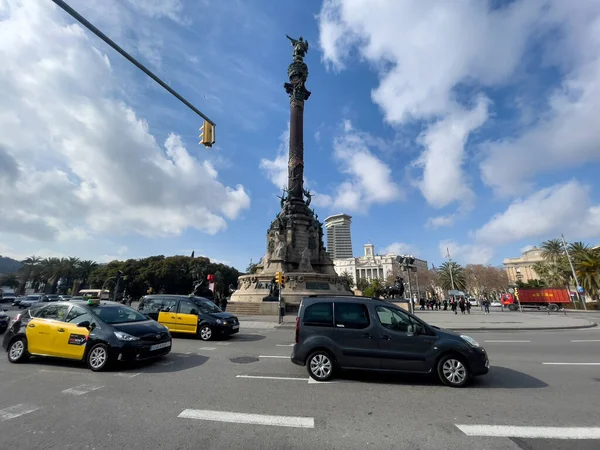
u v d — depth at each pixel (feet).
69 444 14.57
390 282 288.71
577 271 166.81
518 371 28.73
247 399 20.89
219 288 266.16
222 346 42.16
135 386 23.67
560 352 38.70
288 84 150.61
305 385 24.23
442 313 126.93
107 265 257.96
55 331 30.35
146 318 33.99
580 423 17.10
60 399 20.68
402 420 17.51
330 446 14.52
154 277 245.65
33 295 155.63
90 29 25.25
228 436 15.42
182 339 48.06
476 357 24.09
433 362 24.50
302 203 138.92
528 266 396.98
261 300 112.47
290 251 126.72
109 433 15.69
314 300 27.81
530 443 14.85
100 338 28.60
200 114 36.86
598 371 28.81
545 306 154.40
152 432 15.81
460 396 21.71
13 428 16.25
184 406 19.51
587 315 114.42
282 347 41.63
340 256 593.42
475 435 15.66
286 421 17.26
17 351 30.99
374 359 25.08
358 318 26.40
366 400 20.84
